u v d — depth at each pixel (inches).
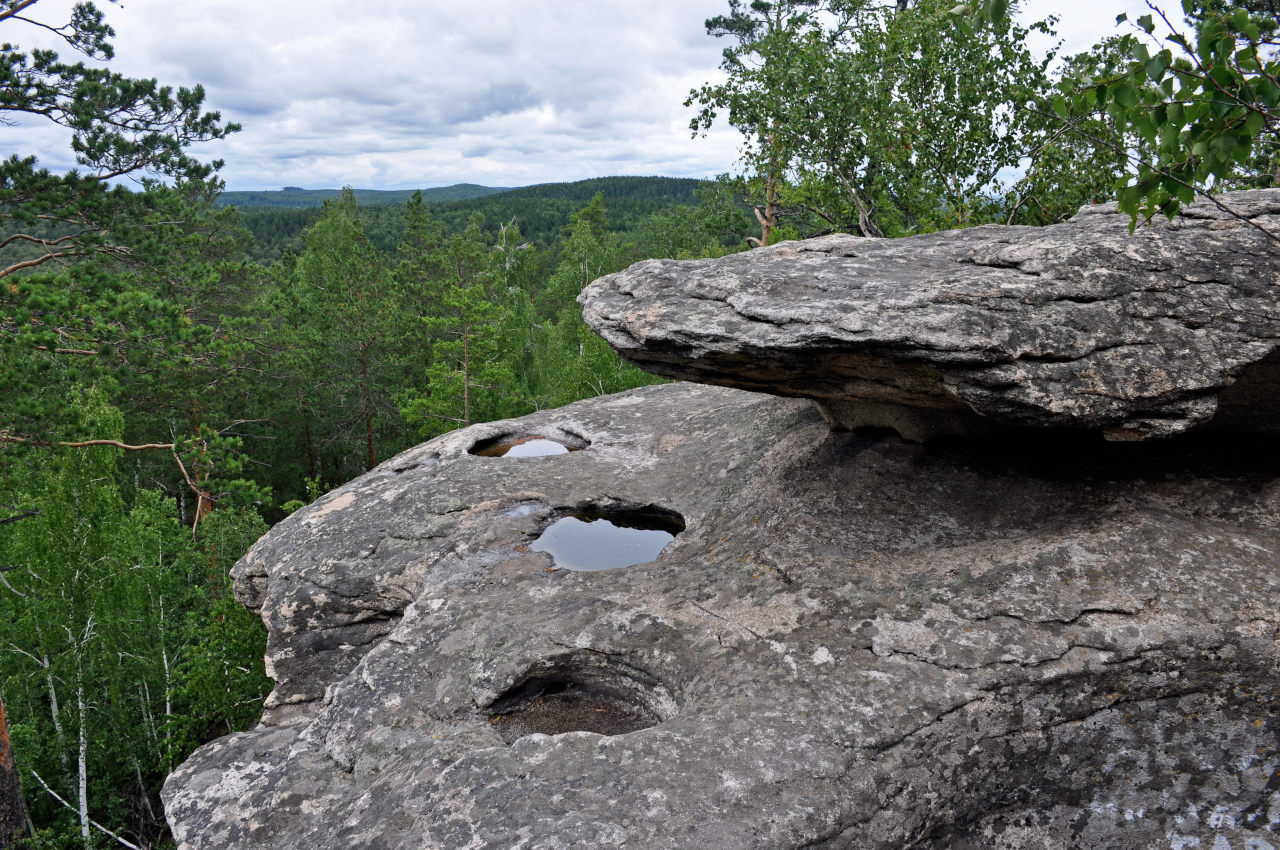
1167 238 275.0
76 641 726.5
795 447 367.6
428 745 250.5
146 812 731.4
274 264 1528.1
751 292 283.3
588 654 271.6
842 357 261.6
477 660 281.7
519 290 1681.8
